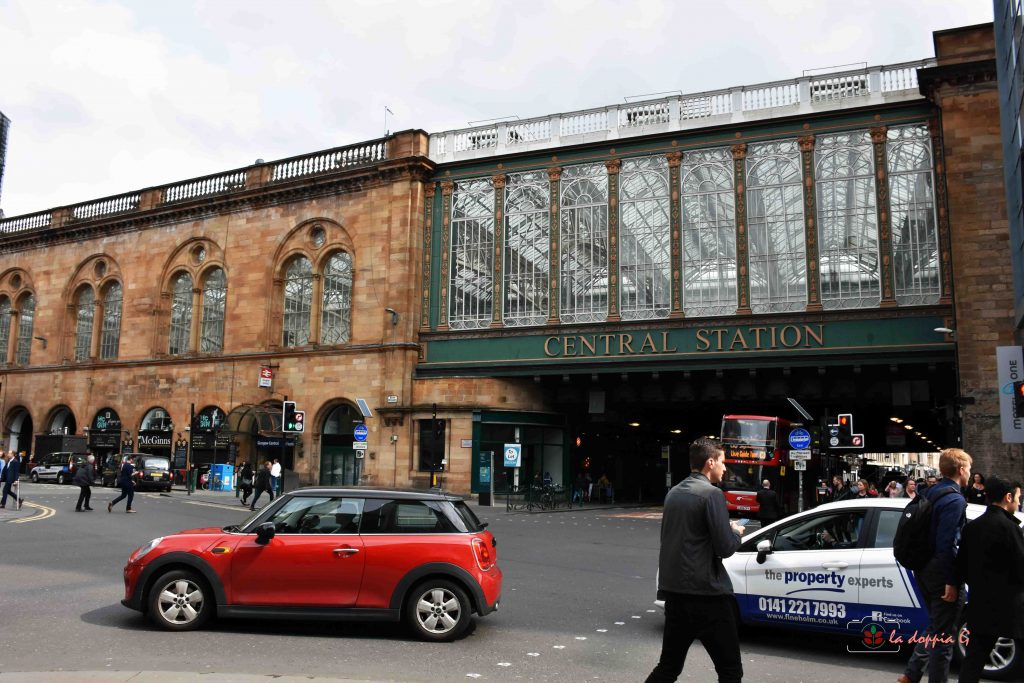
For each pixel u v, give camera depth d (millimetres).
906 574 7957
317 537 8805
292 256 39500
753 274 30109
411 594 8727
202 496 33812
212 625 9055
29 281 49125
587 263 32969
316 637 8672
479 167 35594
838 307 28797
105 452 43281
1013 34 22266
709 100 31984
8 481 24297
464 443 33719
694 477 5656
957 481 6523
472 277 35125
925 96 27734
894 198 28625
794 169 30094
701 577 5293
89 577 12203
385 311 35719
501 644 8602
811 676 7570
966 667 5914
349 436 36438
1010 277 25500
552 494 33219
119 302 45531
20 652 7707
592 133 33625
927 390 28875
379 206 36906
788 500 30906
